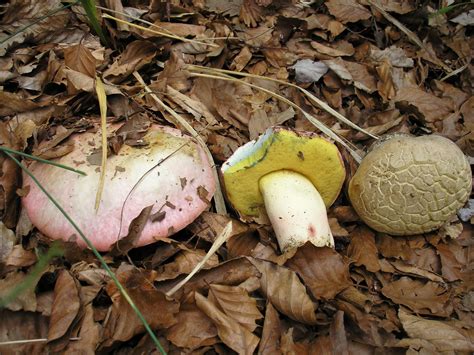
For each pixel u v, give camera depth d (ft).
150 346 0.68
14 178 0.82
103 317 0.70
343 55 1.26
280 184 0.85
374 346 0.73
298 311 0.74
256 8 1.29
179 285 0.74
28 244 0.79
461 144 1.14
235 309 0.73
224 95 1.07
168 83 1.07
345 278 0.79
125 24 1.10
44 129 0.87
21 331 0.66
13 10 1.04
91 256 0.77
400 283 0.86
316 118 1.13
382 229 0.89
